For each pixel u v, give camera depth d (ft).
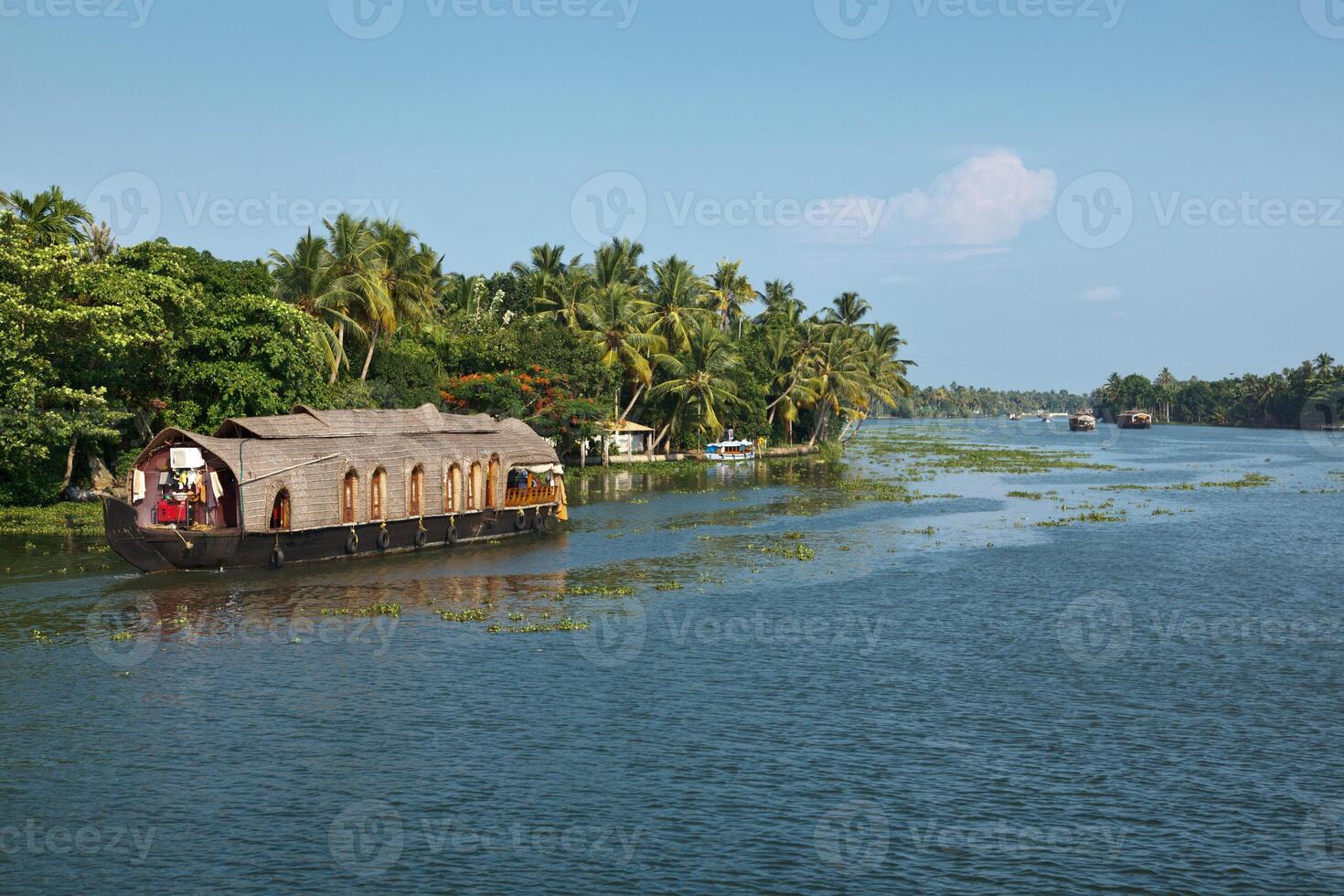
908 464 356.59
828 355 403.95
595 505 210.18
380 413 147.95
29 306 152.46
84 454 188.14
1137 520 190.70
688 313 328.49
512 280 354.95
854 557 144.77
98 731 69.92
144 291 173.58
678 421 341.21
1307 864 52.95
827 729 71.51
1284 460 395.14
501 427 171.63
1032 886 50.90
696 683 81.66
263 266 209.67
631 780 62.64
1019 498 231.30
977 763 65.62
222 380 182.09
